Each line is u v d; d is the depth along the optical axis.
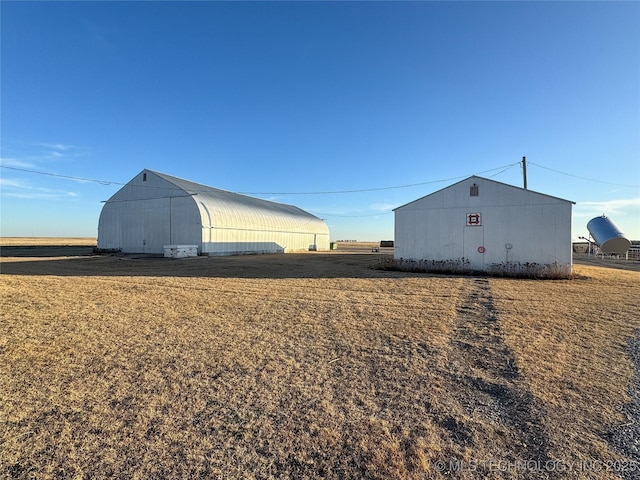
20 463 2.90
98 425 3.46
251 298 9.58
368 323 7.11
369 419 3.61
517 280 13.52
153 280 12.88
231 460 2.97
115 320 7.18
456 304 8.97
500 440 3.27
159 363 4.99
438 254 16.81
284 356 5.30
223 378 4.53
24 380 4.41
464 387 4.35
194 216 25.73
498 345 5.82
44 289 10.57
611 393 4.15
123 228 29.31
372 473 2.82
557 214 14.84
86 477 2.75
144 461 2.95
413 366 4.98
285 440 3.25
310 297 9.78
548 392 4.19
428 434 3.36
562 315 7.80
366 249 49.72
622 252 18.61
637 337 6.22
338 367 4.93
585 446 3.17
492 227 15.88
